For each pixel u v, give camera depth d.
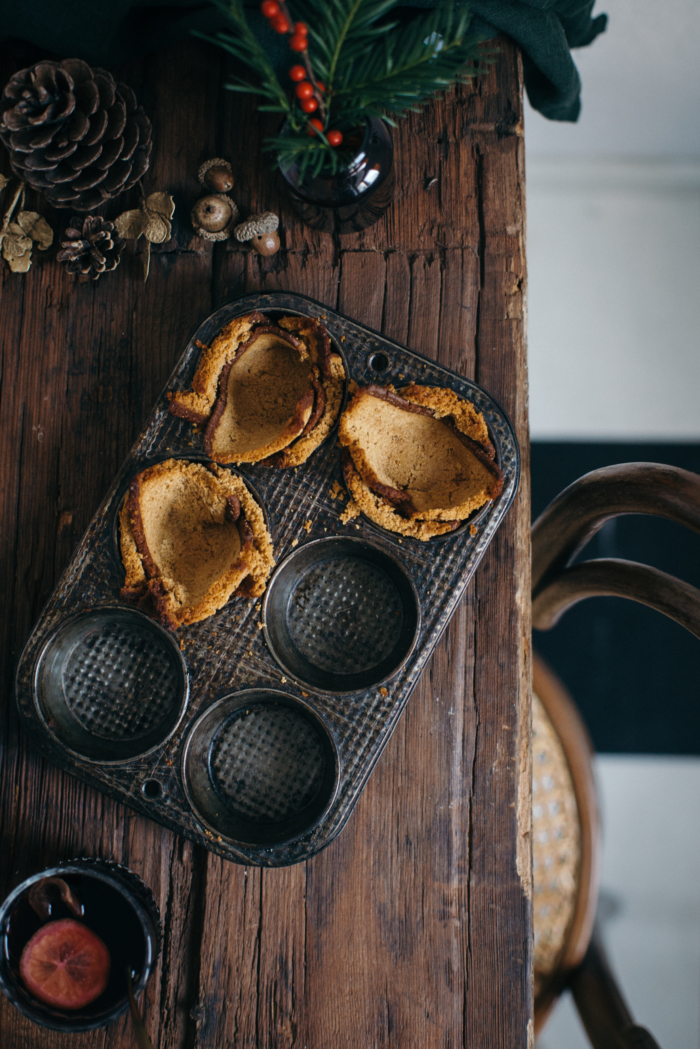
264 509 0.68
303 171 0.63
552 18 0.70
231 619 0.67
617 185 1.06
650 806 1.03
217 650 0.67
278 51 0.69
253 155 0.72
